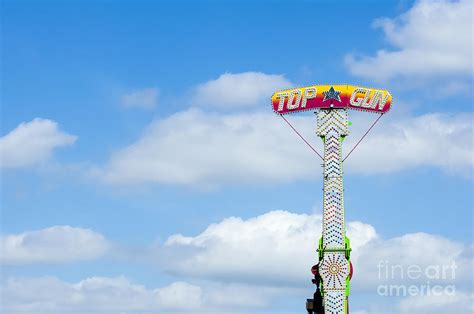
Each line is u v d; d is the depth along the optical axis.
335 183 177.50
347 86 180.75
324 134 179.50
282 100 182.00
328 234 175.75
